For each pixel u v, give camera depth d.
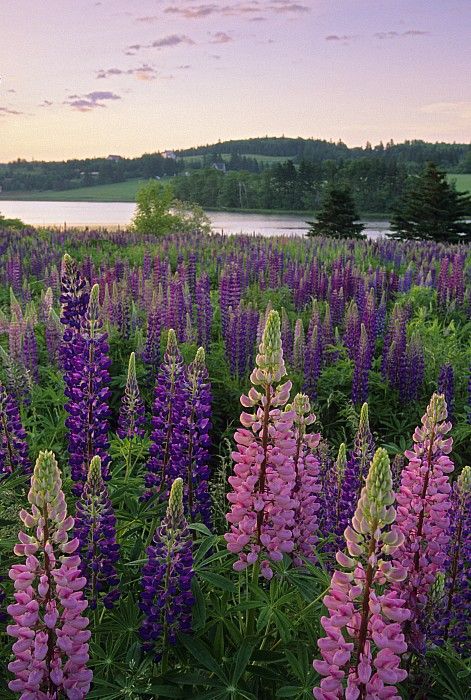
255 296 19.17
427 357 13.71
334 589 3.16
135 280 18.08
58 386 10.68
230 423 11.04
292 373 12.30
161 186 50.50
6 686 3.73
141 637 4.00
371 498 3.09
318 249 28.03
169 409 5.88
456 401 12.19
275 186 166.88
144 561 4.19
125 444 7.00
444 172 58.53
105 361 5.62
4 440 5.96
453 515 4.43
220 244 31.19
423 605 3.84
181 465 5.41
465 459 10.57
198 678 3.76
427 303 19.78
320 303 18.25
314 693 3.11
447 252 27.34
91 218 115.25
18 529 4.65
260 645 4.27
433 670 3.96
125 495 5.41
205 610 4.09
